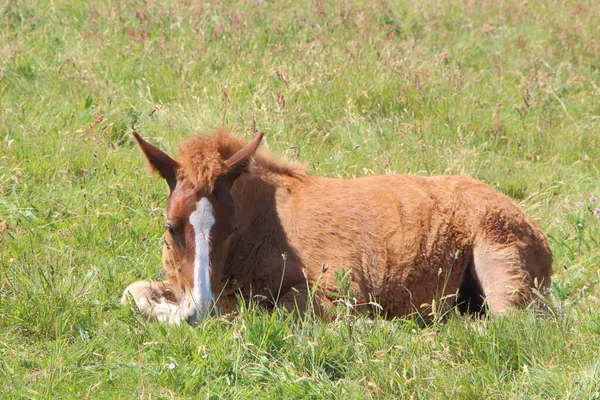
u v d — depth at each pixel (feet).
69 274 53.52
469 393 42.70
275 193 56.24
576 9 131.85
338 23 112.98
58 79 88.02
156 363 46.39
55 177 69.21
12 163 69.56
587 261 64.59
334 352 46.65
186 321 48.60
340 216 56.80
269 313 53.98
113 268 58.13
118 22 105.29
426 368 44.88
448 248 57.88
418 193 59.36
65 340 47.93
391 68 95.66
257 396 43.96
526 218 59.93
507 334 48.11
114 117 80.74
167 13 107.86
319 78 90.84
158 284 55.67
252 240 54.70
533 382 43.70
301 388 43.57
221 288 54.19
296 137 81.15
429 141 83.97
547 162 84.28
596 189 78.23
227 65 95.30
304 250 55.11
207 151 51.34
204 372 45.57
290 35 107.04
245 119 82.74
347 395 43.14
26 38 98.17
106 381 44.70
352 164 78.02
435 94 93.20
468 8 131.23
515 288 56.65
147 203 67.51
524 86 100.63
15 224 62.49
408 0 132.77
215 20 107.45
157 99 88.69
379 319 51.34
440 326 52.85
